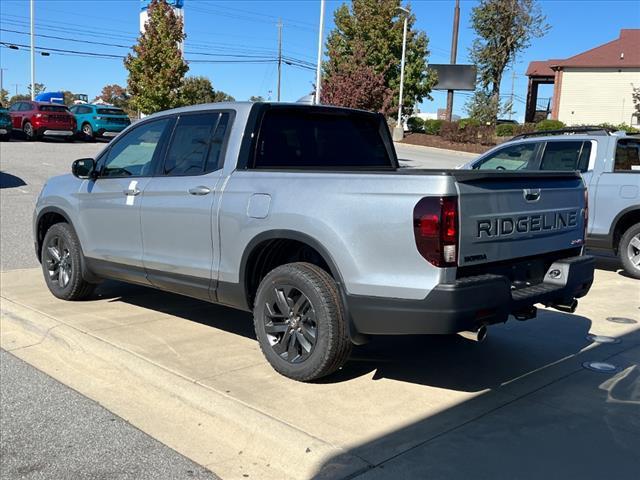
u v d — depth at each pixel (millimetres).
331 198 4211
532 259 4559
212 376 4590
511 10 42812
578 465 3461
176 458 3682
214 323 5938
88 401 4469
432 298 3803
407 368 4867
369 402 4211
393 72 42750
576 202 4914
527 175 4359
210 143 5184
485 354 5215
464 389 4473
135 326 5789
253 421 3887
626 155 8508
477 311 3861
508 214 4184
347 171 4293
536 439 3746
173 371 4672
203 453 3748
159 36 30031
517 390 4469
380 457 3512
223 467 3590
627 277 8477
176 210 5203
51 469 3553
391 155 5957
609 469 3420
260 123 5035
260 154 5000
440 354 5207
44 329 5746
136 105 30703
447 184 3791
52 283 6742
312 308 4336
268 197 4547
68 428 4047
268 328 4621
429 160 30016
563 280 4594
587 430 3869
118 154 6082
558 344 5512
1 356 5383
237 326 5855
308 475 3416
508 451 3600
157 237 5445
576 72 45188
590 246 8578
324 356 4293
